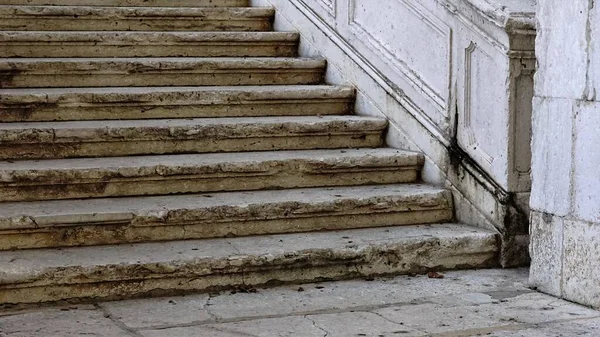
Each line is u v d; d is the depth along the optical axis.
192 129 6.52
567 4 5.07
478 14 5.97
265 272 5.40
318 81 7.76
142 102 6.83
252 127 6.68
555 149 5.22
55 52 7.39
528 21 5.71
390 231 5.99
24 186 5.80
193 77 7.40
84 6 7.91
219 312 4.92
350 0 7.42
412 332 4.63
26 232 5.39
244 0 8.61
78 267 5.04
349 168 6.48
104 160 6.20
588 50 4.98
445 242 5.79
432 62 6.56
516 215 5.90
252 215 5.82
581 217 5.09
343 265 5.57
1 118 6.53
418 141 6.69
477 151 6.15
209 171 6.15
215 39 7.80
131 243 5.58
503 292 5.37
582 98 5.03
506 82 5.84
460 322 4.80
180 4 8.41
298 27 8.05
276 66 7.57
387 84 7.00
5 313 4.89
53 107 6.63
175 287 5.22
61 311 4.92
